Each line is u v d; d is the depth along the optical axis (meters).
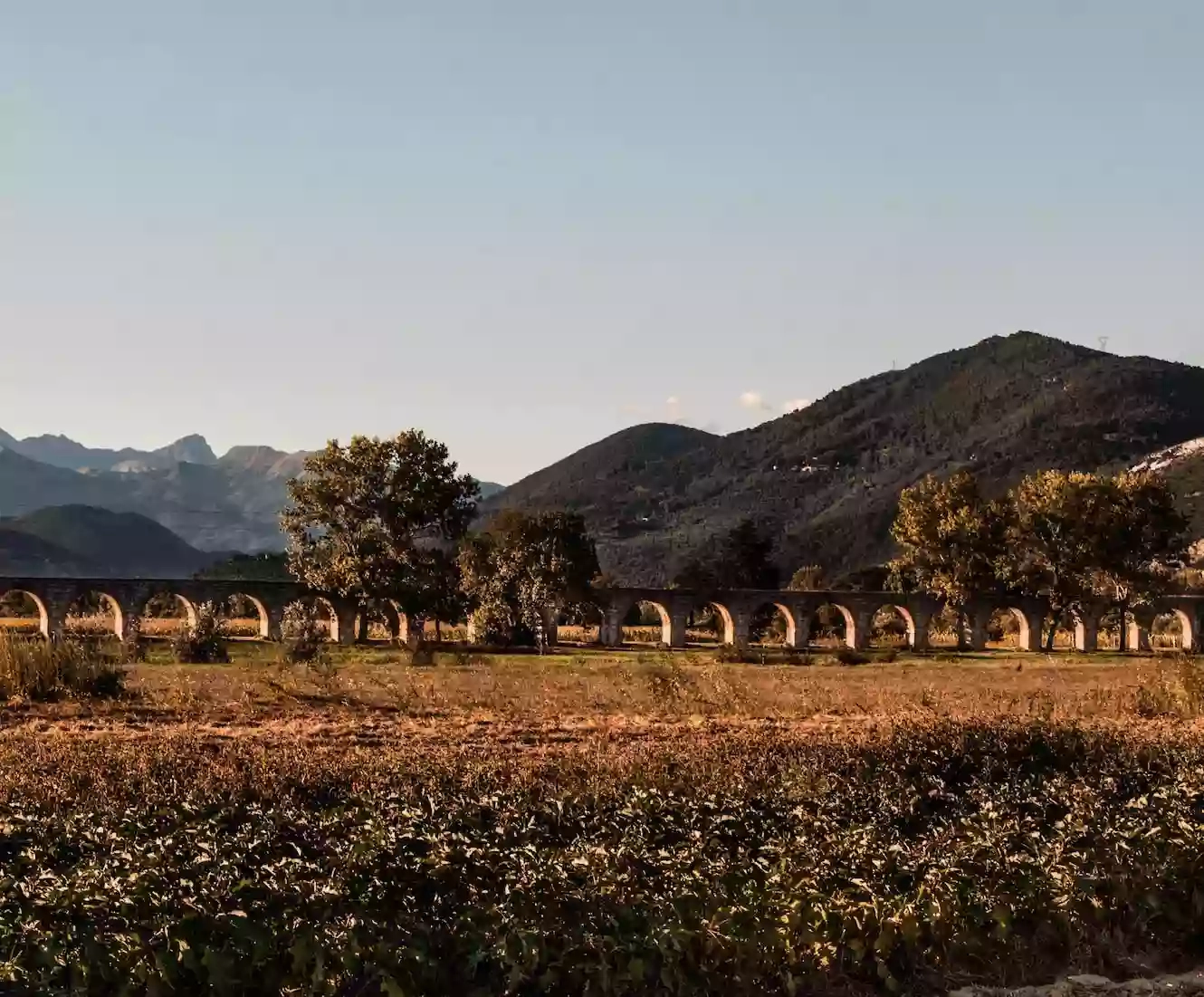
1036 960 15.29
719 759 22.27
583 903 13.95
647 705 33.72
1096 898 15.98
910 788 20.89
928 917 14.80
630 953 13.24
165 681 37.25
